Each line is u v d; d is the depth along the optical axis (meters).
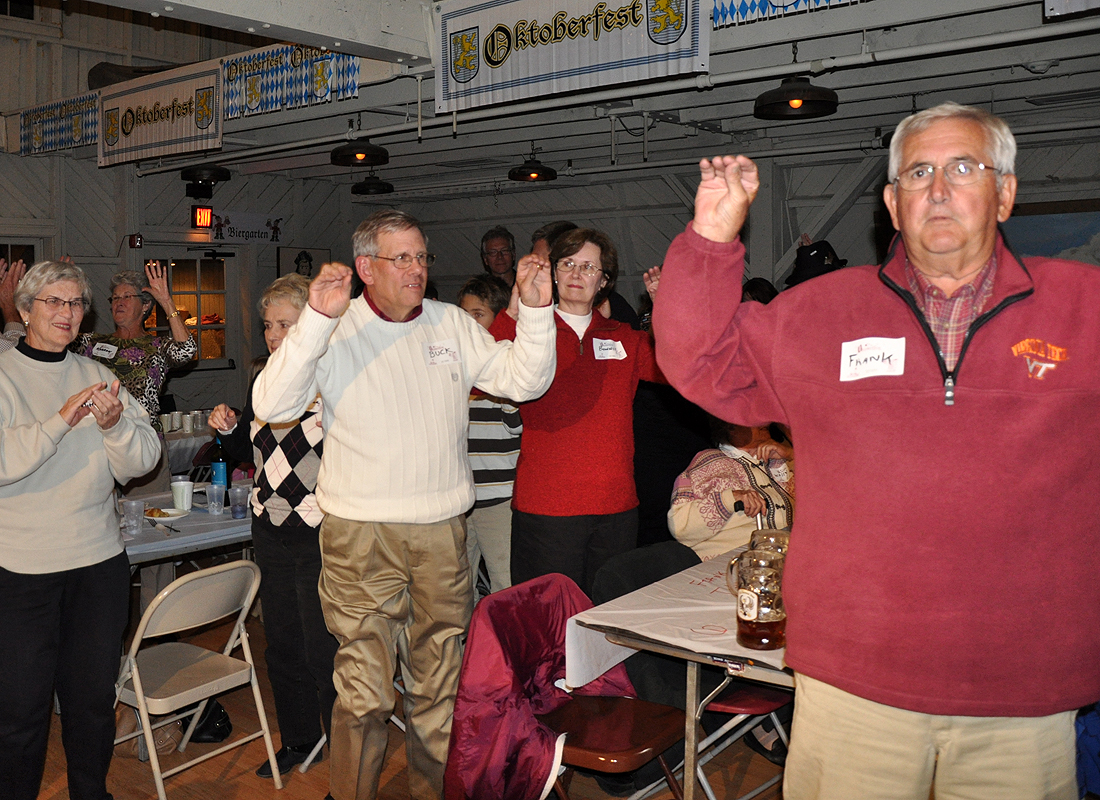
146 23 9.62
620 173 9.42
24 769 2.51
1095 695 1.28
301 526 2.88
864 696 1.32
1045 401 1.21
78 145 7.70
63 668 2.56
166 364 4.62
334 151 6.25
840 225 8.80
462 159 8.87
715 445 3.09
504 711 2.23
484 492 3.51
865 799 1.37
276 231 10.59
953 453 1.25
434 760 2.62
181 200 9.77
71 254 9.16
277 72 5.61
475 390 3.51
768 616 2.01
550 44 4.11
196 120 6.11
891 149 1.34
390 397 2.44
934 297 1.30
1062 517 1.23
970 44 4.38
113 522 2.63
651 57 3.84
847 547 1.32
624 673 2.62
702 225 1.36
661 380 3.00
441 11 4.46
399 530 2.48
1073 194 7.54
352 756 2.56
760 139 8.34
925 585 1.26
